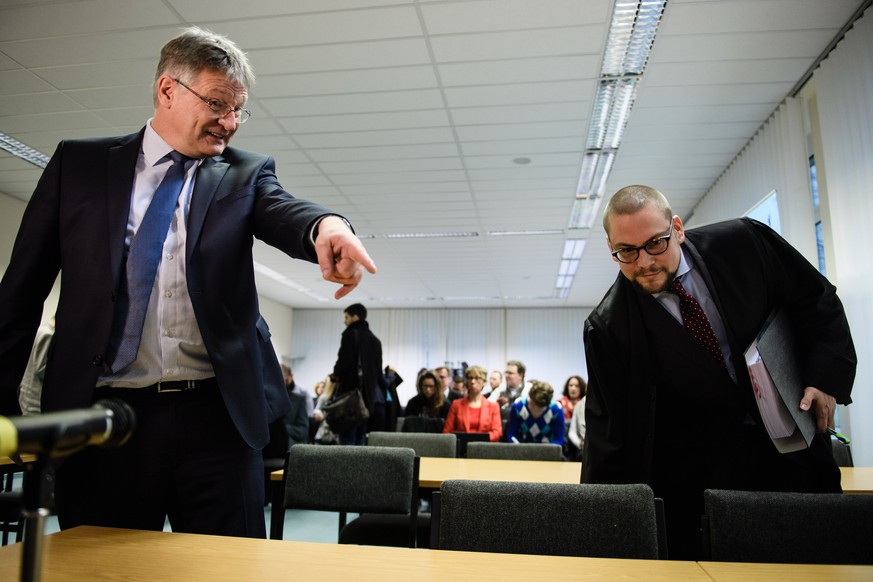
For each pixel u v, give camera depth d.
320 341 13.42
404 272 9.52
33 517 0.44
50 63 3.61
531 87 3.89
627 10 3.17
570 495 1.21
